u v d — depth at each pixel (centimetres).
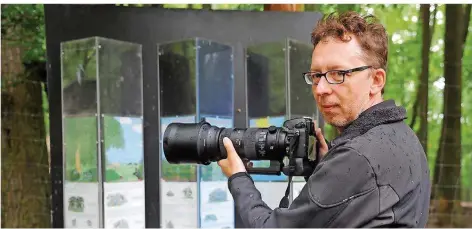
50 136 271
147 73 274
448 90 570
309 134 164
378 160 131
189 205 271
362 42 143
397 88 641
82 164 269
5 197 361
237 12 277
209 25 275
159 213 273
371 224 130
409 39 618
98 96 265
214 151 168
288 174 159
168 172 274
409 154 138
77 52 270
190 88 271
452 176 580
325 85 144
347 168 132
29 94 381
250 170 168
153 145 275
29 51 382
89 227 266
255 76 278
